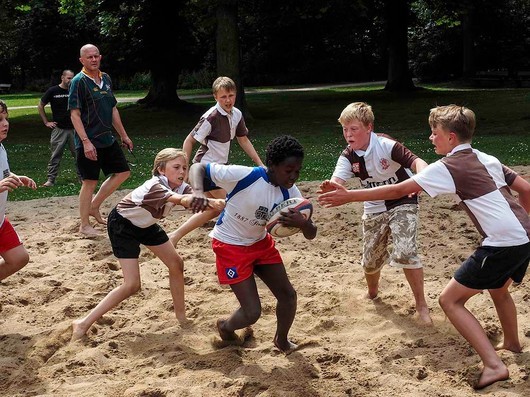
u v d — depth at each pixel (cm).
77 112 844
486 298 605
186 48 3127
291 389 467
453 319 478
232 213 504
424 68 4684
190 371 499
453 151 480
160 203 529
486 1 4206
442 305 482
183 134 2238
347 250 777
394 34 3603
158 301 636
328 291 638
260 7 2630
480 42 4562
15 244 595
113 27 3120
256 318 513
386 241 592
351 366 498
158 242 573
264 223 498
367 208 593
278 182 485
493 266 464
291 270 703
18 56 5359
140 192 546
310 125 2369
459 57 4641
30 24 4744
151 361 518
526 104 2742
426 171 473
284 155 475
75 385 485
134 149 1797
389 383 470
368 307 609
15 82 5681
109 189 893
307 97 3572
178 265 582
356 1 2497
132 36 3122
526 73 3975
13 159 1678
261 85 5081
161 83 3152
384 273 696
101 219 905
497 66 4597
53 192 1183
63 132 1270
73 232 885
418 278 576
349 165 578
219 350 532
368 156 566
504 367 464
